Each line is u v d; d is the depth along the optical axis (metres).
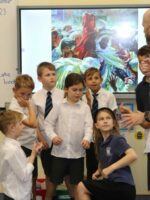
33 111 2.84
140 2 3.45
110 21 3.45
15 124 2.47
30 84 2.86
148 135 2.37
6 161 2.40
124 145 2.47
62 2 3.49
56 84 3.49
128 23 3.44
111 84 3.49
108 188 2.44
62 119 2.88
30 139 2.93
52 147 2.96
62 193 3.29
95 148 2.73
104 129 2.56
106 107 2.93
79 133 2.87
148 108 2.46
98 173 2.63
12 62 3.49
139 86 2.55
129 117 2.23
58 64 3.49
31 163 2.50
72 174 2.86
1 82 3.51
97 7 3.43
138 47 3.45
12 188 2.43
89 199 2.50
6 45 3.49
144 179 3.59
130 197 2.42
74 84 2.83
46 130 2.91
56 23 3.46
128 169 2.50
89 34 3.47
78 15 3.46
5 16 3.47
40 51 3.47
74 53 3.48
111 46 3.47
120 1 3.46
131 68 3.46
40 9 3.44
